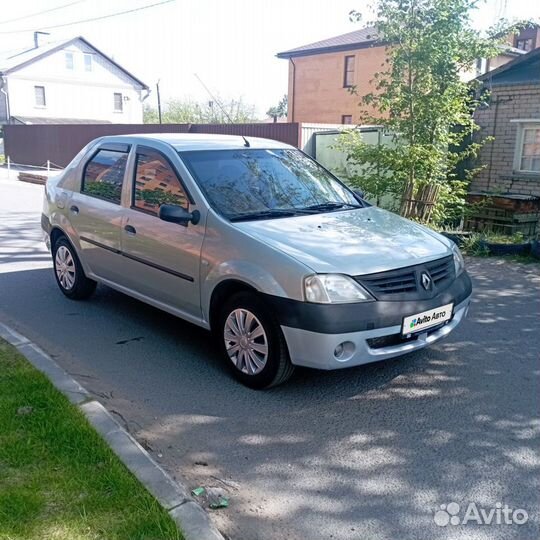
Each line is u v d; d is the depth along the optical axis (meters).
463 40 9.79
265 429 3.80
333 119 32.34
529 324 5.88
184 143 5.31
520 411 4.06
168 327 5.71
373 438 3.71
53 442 3.30
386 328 4.02
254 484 3.22
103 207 5.68
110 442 3.36
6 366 4.36
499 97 11.85
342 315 3.88
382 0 9.88
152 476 3.04
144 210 5.21
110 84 52.56
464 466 3.40
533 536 2.83
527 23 10.01
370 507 3.04
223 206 4.68
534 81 11.25
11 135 31.81
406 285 4.16
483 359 4.97
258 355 4.29
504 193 11.70
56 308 6.29
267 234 4.32
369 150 10.56
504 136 11.93
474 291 7.08
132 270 5.39
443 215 10.50
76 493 2.86
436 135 10.09
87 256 6.05
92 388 4.37
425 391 4.36
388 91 10.12
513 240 9.62
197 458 3.47
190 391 4.34
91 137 26.56
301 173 5.55
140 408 4.07
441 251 4.59
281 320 4.00
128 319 5.93
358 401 4.20
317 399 4.23
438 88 9.91
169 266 4.91
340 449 3.58
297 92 34.03
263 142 5.86
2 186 21.36
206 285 4.55
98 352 5.07
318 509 3.02
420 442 3.66
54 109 49.41
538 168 11.54
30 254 9.08
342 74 31.48
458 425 3.87
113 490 2.89
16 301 6.54
